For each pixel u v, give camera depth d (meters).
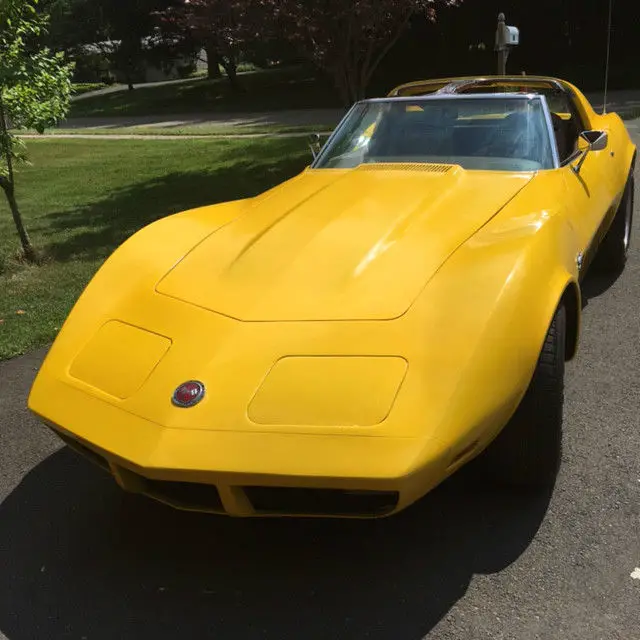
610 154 4.73
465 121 3.97
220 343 2.47
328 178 3.83
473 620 2.26
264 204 3.56
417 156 3.93
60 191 11.52
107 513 2.94
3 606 2.44
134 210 9.44
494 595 2.35
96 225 8.65
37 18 6.72
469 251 2.75
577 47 27.03
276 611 2.36
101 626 2.33
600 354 4.02
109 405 2.40
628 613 2.23
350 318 2.47
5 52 6.55
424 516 2.76
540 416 2.60
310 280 2.70
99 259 6.95
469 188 3.40
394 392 2.22
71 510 2.97
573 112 4.88
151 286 2.91
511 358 2.37
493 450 2.70
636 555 2.48
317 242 2.93
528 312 2.48
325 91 29.14
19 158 6.91
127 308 2.82
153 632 2.30
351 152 4.11
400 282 2.61
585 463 3.02
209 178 11.38
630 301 4.79
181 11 10.66
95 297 2.93
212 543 2.72
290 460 2.11
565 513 2.72
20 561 2.66
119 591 2.49
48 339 4.85
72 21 37.59
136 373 2.48
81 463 3.34
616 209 4.70
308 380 2.28
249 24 9.50
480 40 28.69
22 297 5.76
